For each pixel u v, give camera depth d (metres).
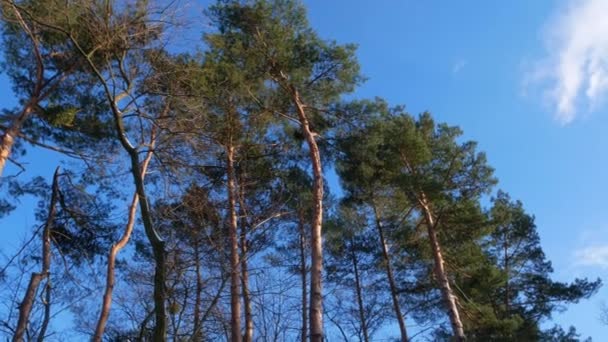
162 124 11.66
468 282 19.27
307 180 16.91
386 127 18.70
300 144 17.84
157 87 11.67
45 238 14.91
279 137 17.53
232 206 14.45
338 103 17.77
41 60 14.29
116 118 8.91
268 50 16.97
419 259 20.36
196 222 12.65
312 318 12.88
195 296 12.56
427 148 19.36
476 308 18.73
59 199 15.68
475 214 19.20
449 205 19.28
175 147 11.88
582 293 22.27
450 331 20.27
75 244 15.78
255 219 14.20
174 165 11.89
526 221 24.12
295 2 17.64
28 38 14.20
